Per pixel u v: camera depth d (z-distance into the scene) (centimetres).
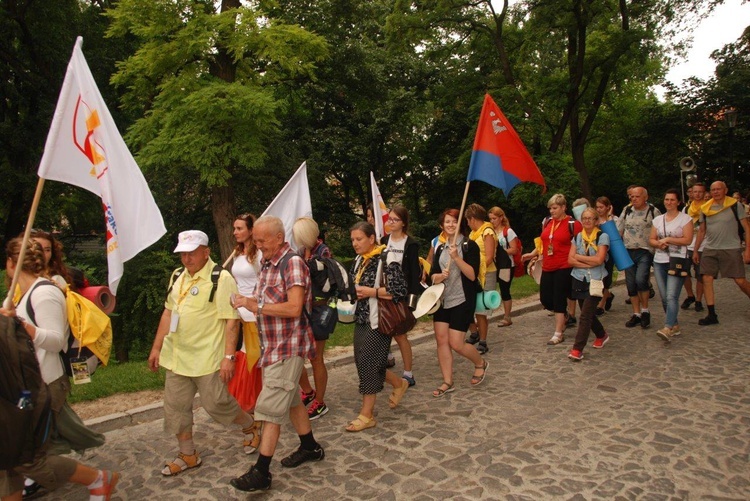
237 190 1645
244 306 354
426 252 2145
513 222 2527
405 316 444
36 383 273
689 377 534
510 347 696
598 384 532
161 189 1569
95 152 354
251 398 421
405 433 441
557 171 1964
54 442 326
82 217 2062
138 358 1384
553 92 2072
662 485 341
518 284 1170
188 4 1204
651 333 718
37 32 1770
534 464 377
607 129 3038
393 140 2272
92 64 1680
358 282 453
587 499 329
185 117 1191
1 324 264
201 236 380
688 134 2753
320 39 1265
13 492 286
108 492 331
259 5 1345
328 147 2066
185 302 380
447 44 2183
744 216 717
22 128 1783
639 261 745
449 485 355
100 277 1471
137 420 503
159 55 1209
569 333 750
